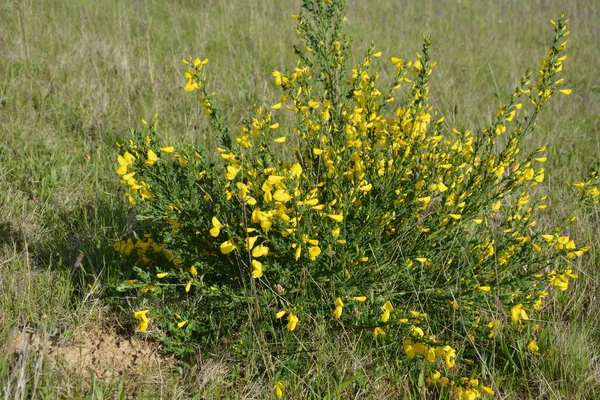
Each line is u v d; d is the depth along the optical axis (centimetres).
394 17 882
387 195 266
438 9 1007
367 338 259
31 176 371
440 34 825
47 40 594
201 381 242
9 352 226
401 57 672
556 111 560
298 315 249
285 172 241
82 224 332
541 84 269
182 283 268
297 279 262
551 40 859
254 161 268
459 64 686
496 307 263
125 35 641
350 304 254
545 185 416
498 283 264
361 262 268
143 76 541
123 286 247
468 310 272
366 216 262
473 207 272
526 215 293
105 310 274
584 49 808
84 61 552
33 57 547
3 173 365
